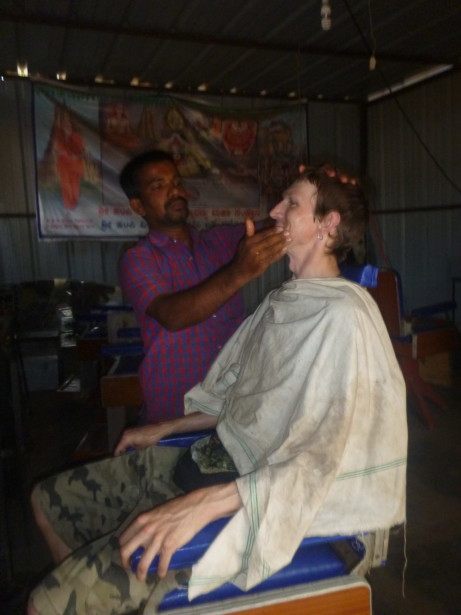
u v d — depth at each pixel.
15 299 4.23
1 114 4.24
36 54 3.82
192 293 1.30
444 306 3.44
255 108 4.82
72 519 1.27
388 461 0.96
